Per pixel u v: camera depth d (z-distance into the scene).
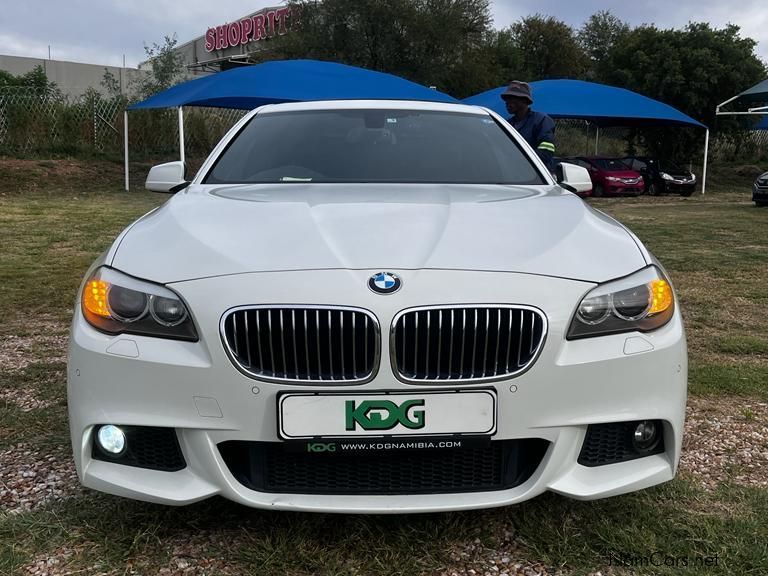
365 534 2.08
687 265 7.46
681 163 28.58
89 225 10.21
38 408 3.12
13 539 2.05
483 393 1.82
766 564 1.93
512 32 48.06
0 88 19.34
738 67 27.06
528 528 2.10
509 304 1.83
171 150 21.42
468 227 2.10
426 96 14.45
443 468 1.91
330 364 1.81
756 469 2.57
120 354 1.87
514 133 3.31
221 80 13.77
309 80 13.99
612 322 1.91
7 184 16.41
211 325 1.82
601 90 19.67
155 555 1.98
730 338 4.47
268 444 1.88
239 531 2.09
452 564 1.96
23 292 5.63
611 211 15.73
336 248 1.94
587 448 1.94
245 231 2.07
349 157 3.01
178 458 1.91
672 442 1.98
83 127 19.94
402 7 27.55
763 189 16.39
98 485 1.93
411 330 1.80
